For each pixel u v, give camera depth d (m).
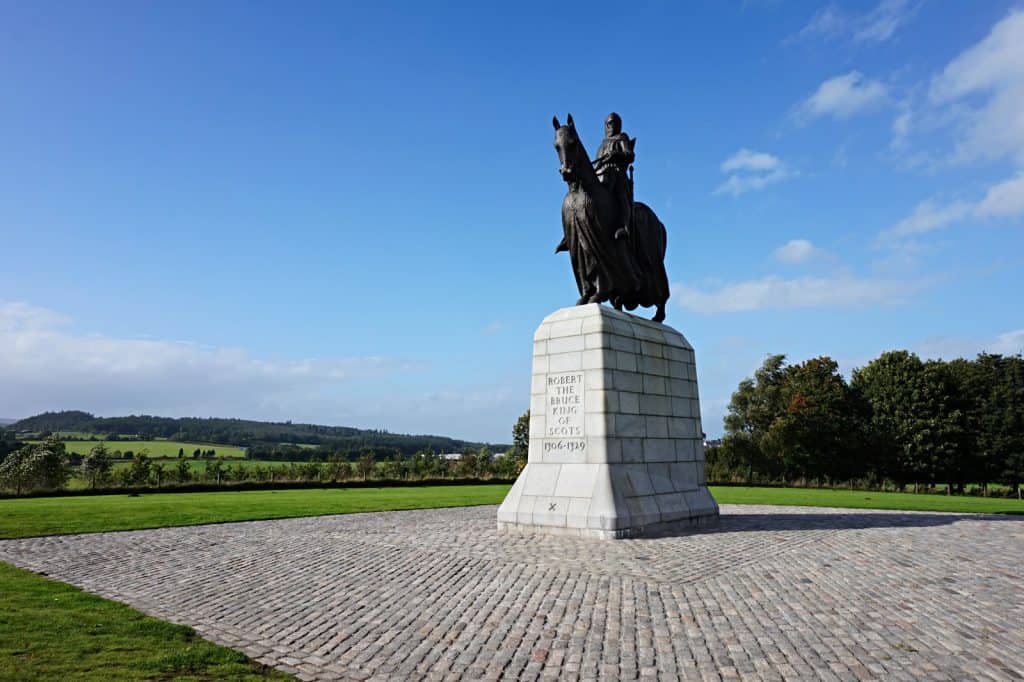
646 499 14.55
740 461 60.94
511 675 6.04
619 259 16.45
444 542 13.18
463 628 7.46
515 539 13.38
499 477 47.44
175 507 22.16
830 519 17.41
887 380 55.19
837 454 57.56
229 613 8.36
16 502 25.41
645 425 15.53
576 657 6.46
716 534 13.93
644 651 6.60
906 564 10.76
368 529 15.90
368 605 8.55
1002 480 51.91
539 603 8.32
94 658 6.40
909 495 34.56
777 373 67.56
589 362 14.77
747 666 6.19
